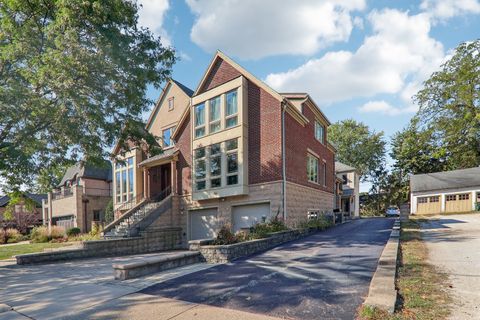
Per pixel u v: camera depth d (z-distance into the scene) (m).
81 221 28.77
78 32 10.49
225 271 7.76
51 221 30.97
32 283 7.81
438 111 24.53
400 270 6.55
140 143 15.37
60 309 5.42
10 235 26.56
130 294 6.12
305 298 5.26
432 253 8.46
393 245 9.26
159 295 5.96
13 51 10.26
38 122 12.04
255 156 16.09
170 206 19.08
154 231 17.56
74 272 9.23
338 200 29.94
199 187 18.17
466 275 6.09
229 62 17.31
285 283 6.26
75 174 31.22
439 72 23.88
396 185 48.00
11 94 10.04
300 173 17.39
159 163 21.23
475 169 34.75
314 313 4.57
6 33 10.58
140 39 12.57
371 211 50.06
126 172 23.52
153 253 15.61
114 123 13.10
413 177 37.56
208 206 17.89
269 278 6.75
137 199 22.05
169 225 18.80
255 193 15.88
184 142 19.69
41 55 10.20
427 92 24.69
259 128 16.09
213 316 4.71
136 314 4.96
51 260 11.94
